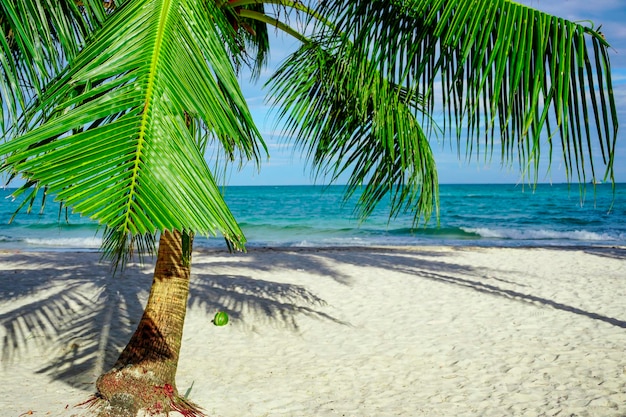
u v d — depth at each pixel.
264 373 5.38
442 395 4.86
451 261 13.21
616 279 10.61
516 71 2.51
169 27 2.29
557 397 4.78
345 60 4.07
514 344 6.36
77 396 4.52
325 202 52.31
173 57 2.20
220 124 2.26
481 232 24.69
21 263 12.36
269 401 4.66
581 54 2.48
